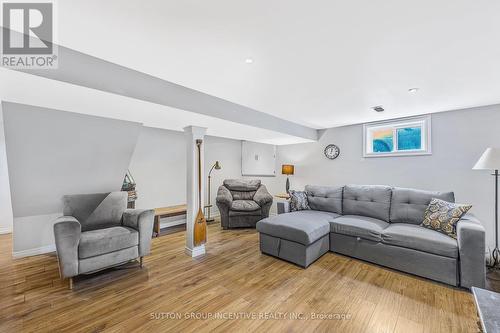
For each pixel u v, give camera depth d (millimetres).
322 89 2510
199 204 3047
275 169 5582
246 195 4961
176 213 4016
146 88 2150
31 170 2635
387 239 2602
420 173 3615
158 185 4234
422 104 3043
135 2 1208
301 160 5145
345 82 2312
